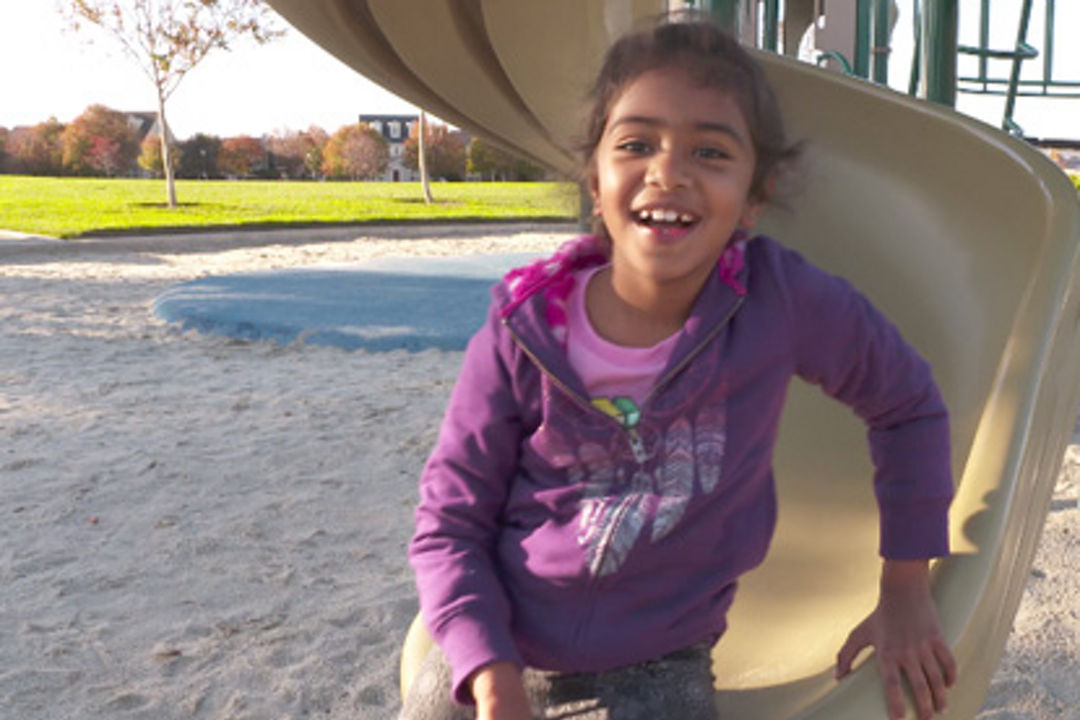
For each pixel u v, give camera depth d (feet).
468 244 48.98
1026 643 8.68
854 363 4.13
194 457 14.30
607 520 3.91
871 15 12.65
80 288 32.30
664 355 3.95
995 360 4.93
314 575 10.48
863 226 5.68
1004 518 4.20
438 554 4.06
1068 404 4.81
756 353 3.99
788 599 5.21
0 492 12.96
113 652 9.00
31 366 20.59
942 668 3.87
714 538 3.99
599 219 4.26
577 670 4.03
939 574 4.16
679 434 3.96
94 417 16.49
